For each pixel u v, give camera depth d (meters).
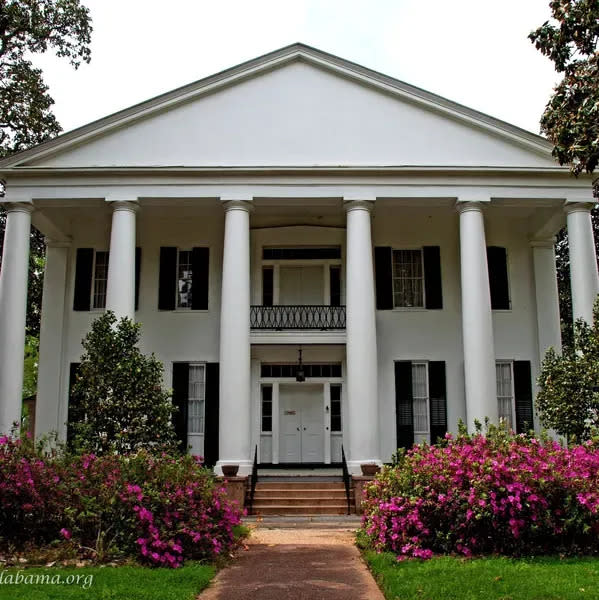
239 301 18.34
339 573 9.55
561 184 19.11
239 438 17.67
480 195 18.98
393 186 19.02
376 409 17.95
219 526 10.88
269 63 19.55
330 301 21.84
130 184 18.98
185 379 20.89
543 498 9.77
